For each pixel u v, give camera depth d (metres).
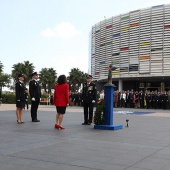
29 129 9.84
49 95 42.66
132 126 11.52
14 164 5.02
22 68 66.25
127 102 34.03
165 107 31.81
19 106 11.87
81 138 8.02
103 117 10.44
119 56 42.47
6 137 7.97
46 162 5.20
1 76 62.72
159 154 6.05
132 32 40.69
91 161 5.32
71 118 15.04
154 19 38.38
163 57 37.62
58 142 7.30
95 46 48.97
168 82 44.22
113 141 7.61
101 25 46.75
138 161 5.39
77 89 80.75
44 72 77.88
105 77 44.75
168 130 10.27
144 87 46.06
